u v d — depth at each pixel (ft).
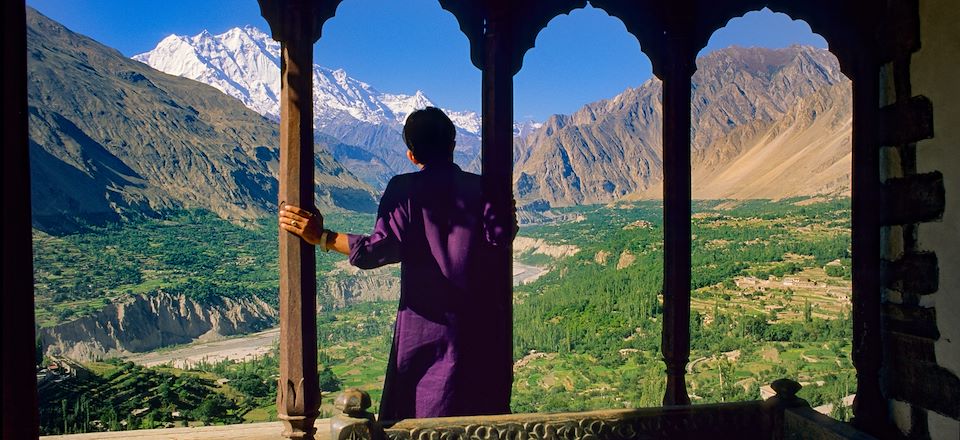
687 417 9.37
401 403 9.20
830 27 10.66
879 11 10.04
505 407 10.16
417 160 9.59
